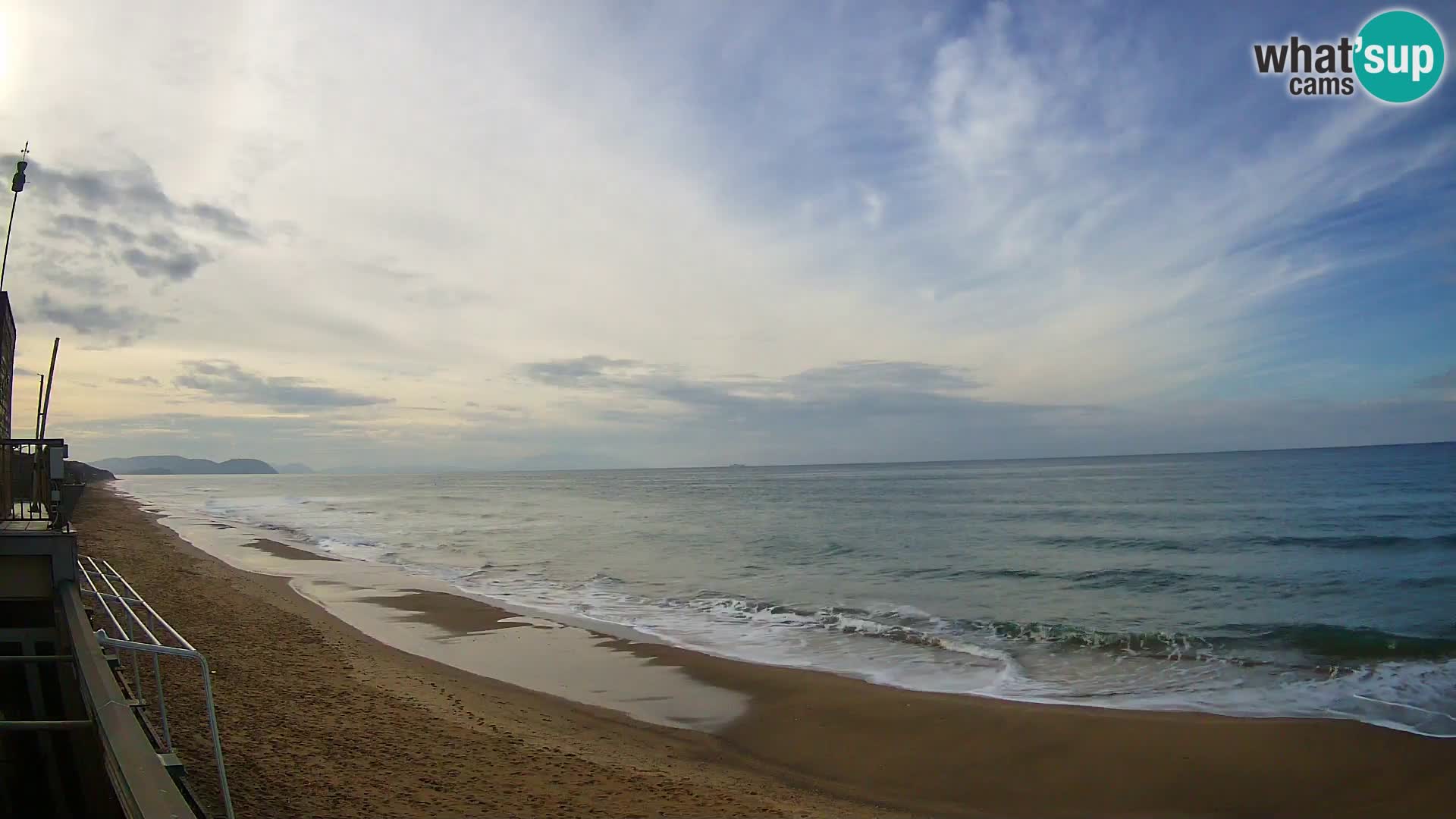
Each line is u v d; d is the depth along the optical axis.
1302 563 23.19
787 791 7.76
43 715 7.57
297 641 12.02
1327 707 9.89
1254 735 8.95
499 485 138.88
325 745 7.12
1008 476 115.44
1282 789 7.77
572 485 127.94
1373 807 7.37
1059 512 44.19
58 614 7.73
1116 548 27.66
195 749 6.53
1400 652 12.30
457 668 11.88
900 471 196.50
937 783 8.10
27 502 11.45
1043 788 7.96
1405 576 20.47
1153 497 54.38
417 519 45.78
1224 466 120.88
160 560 21.09
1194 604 17.50
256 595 16.55
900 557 26.05
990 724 9.54
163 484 150.88
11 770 7.26
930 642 13.72
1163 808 7.51
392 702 9.04
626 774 7.48
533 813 6.10
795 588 20.00
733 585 20.34
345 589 19.12
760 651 13.20
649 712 10.16
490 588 19.61
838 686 11.15
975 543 29.95
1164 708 9.98
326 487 126.88
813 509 52.84
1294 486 60.44
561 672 11.86
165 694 8.09
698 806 6.70
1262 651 12.71
